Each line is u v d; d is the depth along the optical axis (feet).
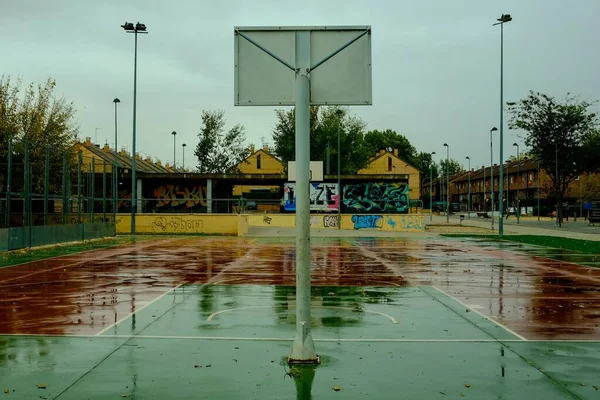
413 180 355.15
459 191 480.64
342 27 25.63
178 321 33.40
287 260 75.10
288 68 25.63
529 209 326.03
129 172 175.42
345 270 63.16
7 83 151.02
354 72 25.57
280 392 20.53
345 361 24.61
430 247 101.65
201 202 171.63
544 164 200.23
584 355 25.82
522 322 33.53
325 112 271.28
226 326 31.94
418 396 20.17
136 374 22.65
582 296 44.21
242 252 89.20
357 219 163.32
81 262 72.02
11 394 20.25
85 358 24.98
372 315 35.50
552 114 195.21
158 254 85.10
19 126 152.15
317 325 32.27
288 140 258.16
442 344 27.81
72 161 145.18
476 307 38.83
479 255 84.12
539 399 19.93
